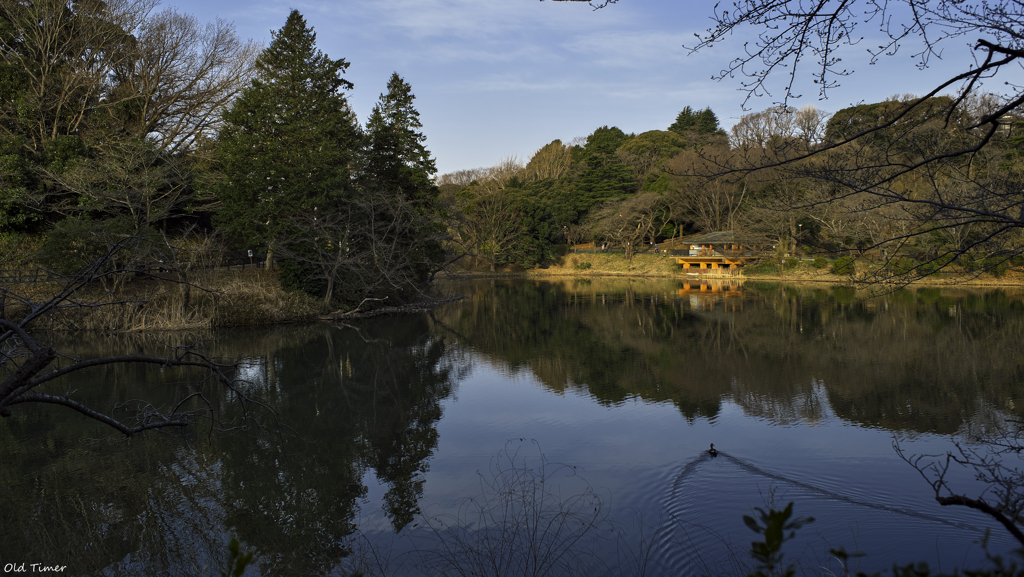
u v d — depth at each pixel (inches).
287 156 1056.2
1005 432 426.0
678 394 566.6
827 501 324.2
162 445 440.1
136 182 919.0
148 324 909.2
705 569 260.4
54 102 1017.5
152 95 1154.0
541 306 1350.9
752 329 952.3
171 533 309.7
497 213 2369.6
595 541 289.1
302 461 411.2
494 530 304.5
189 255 966.4
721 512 315.0
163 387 597.0
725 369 669.3
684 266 2143.2
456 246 2156.7
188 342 831.1
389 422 499.2
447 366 722.8
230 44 1227.2
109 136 1053.8
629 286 1859.0
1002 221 149.5
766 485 348.8
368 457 418.3
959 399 519.2
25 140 987.9
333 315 1087.0
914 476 353.7
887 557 264.5
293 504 343.3
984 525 290.5
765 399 539.2
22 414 509.0
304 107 1106.7
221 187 1055.0
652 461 391.9
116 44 1088.2
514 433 463.5
